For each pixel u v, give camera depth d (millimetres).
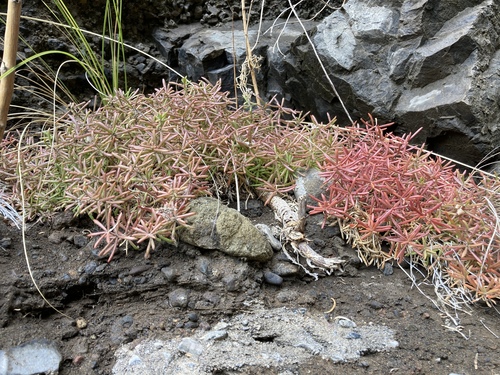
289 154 757
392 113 938
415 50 923
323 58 979
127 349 546
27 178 692
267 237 667
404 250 679
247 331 573
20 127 1059
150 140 683
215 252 625
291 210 706
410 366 544
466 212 668
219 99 773
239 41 1159
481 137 892
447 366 545
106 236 592
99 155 680
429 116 906
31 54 1079
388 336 582
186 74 1214
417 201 679
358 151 732
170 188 626
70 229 661
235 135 736
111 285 600
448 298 638
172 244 631
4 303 561
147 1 1202
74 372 524
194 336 562
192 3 1267
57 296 586
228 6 1274
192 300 595
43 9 1093
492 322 617
